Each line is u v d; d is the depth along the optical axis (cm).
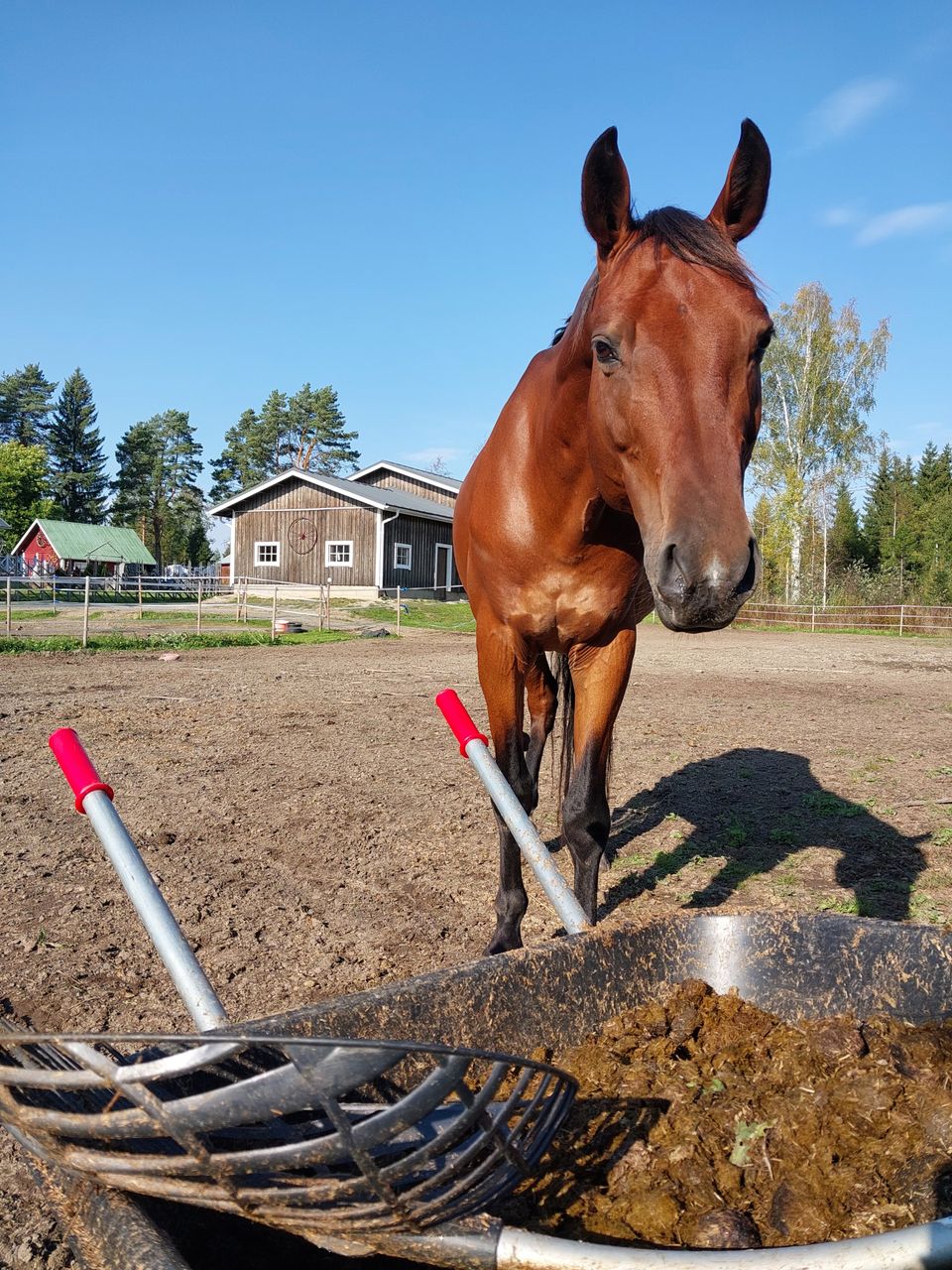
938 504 4559
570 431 259
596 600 286
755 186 232
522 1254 103
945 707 946
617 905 377
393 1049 97
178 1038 95
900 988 181
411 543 3142
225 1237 128
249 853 430
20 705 844
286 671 1209
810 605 2850
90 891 377
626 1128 160
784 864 427
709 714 878
